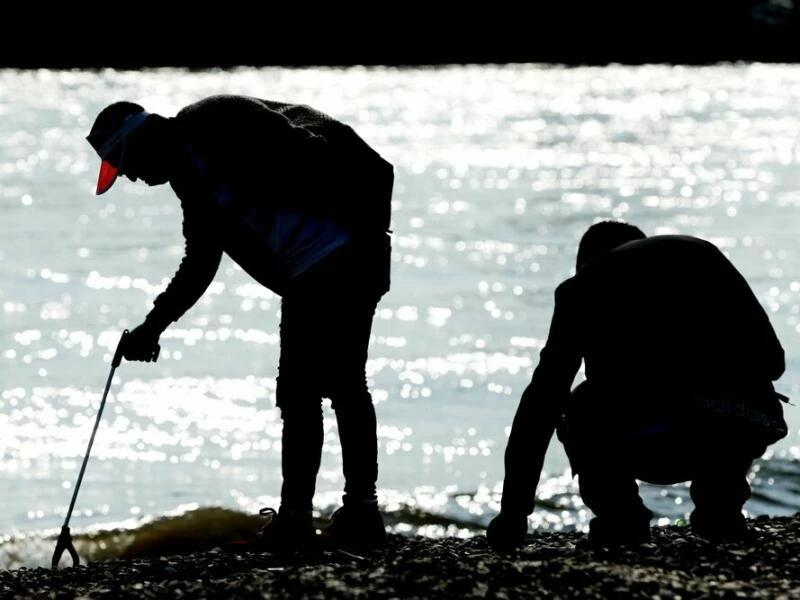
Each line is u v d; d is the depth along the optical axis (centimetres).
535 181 17500
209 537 3862
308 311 2150
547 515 3994
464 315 8006
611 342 1980
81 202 14500
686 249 1998
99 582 2181
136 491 4397
